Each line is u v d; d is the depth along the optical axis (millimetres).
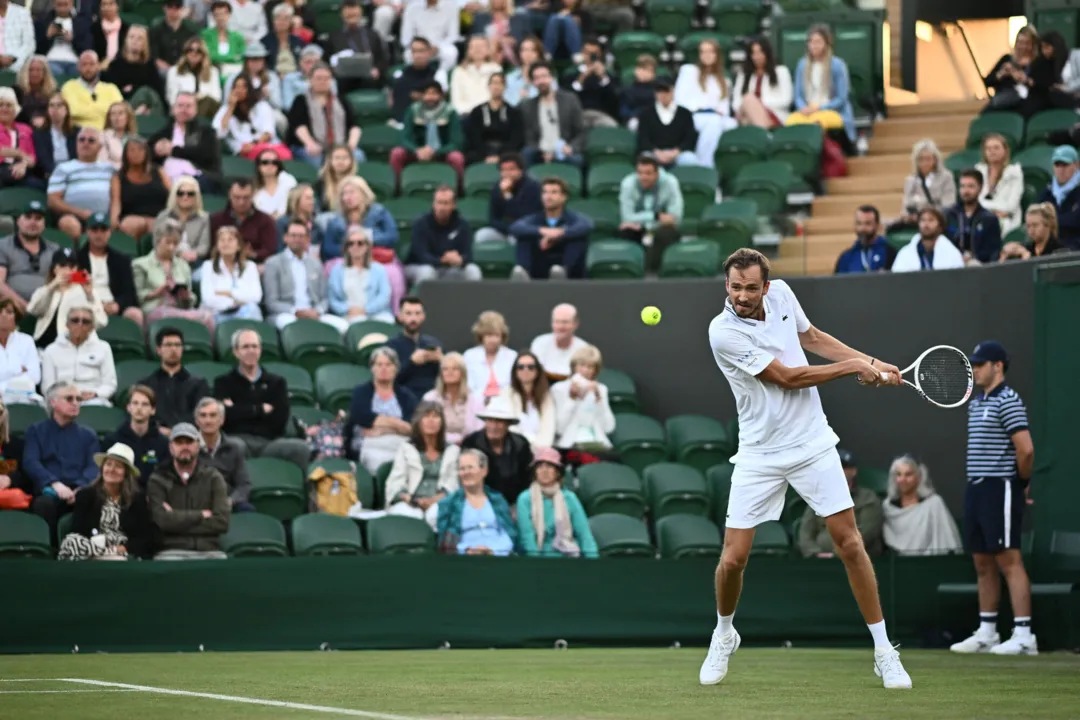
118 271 24078
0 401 19297
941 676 13422
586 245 26719
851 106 31047
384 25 35531
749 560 19781
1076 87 30297
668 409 26172
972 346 23688
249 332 21594
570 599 19281
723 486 22531
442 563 18953
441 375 22453
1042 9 31953
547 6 34469
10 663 15516
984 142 26156
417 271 26359
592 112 31031
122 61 30344
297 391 23219
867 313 25094
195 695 10875
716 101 30625
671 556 20906
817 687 11883
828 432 11719
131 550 18734
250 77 30062
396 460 21016
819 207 28797
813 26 30953
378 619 18672
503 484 20922
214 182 27812
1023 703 10359
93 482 18844
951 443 23891
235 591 18281
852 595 19891
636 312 26281
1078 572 18500
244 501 20062
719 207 27359
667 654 17562
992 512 18031
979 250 24641
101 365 22062
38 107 27672
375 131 30906
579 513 20375
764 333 11594
